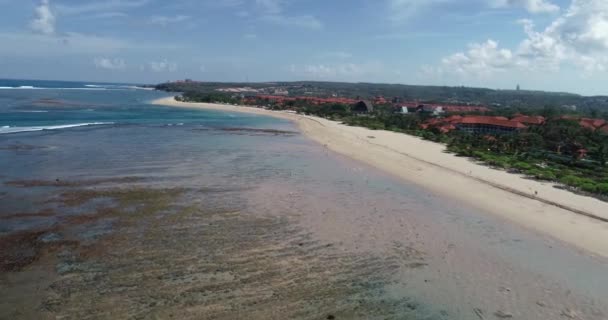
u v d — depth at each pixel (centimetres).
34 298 1391
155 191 2716
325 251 1873
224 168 3559
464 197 2934
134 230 2022
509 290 1586
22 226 2005
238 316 1340
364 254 1859
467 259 1855
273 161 4022
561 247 2041
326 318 1353
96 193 2608
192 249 1830
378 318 1371
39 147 4141
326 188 3025
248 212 2370
